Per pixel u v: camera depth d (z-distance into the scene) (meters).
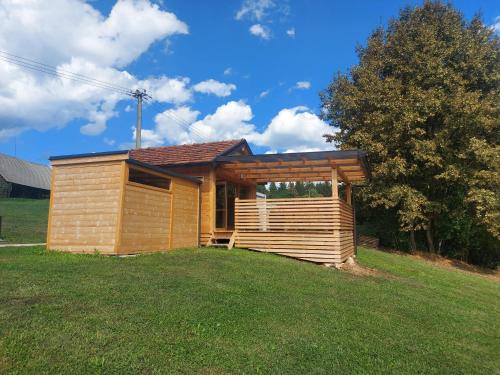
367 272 11.46
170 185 11.77
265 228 12.65
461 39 19.62
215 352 4.30
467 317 7.55
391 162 18.58
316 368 4.23
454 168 17.98
